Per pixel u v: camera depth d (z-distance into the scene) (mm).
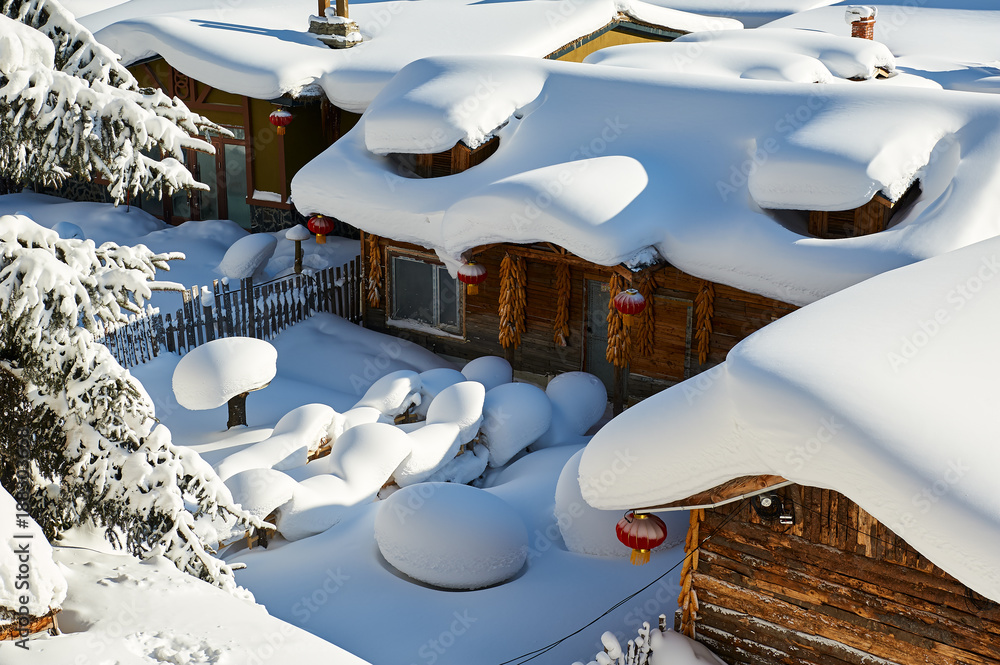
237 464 13227
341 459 13328
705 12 42531
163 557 8523
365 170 18266
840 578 8516
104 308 7961
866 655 8523
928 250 13305
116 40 24922
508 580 11648
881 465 6730
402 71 19312
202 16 26484
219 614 7805
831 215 14867
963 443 6891
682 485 8133
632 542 9125
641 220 15023
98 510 8305
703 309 16234
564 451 14992
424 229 17172
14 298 7473
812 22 36094
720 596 9242
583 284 17812
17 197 28250
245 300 19078
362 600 11148
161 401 16359
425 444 13914
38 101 7172
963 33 33688
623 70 18031
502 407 15055
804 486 8461
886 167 13961
